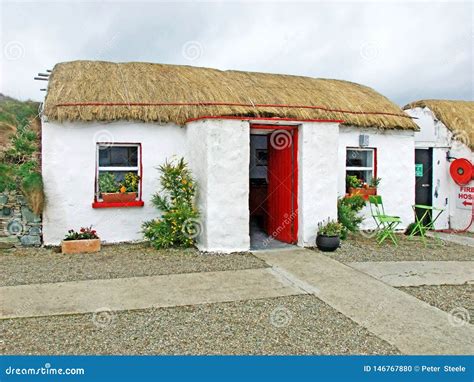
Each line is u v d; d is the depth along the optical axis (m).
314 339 4.39
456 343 4.33
